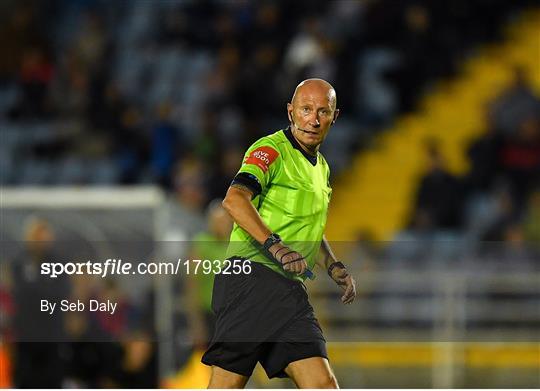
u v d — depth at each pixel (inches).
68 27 2423.7
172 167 1990.7
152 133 2054.6
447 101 1973.4
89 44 2315.5
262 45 2070.6
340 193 1897.1
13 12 2442.2
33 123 2199.8
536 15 2062.0
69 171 2105.1
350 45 2016.5
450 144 1926.7
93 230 1175.0
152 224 1180.5
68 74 2253.9
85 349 1074.1
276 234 637.3
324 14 2070.6
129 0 2410.2
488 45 2032.5
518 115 1776.6
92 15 2410.2
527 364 1327.5
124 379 1088.8
